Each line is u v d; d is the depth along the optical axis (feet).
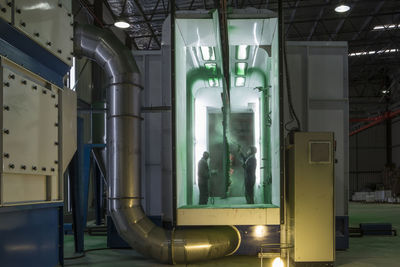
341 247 22.74
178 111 20.01
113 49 19.47
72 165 21.79
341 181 23.34
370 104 108.17
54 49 15.93
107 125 19.63
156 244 18.11
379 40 69.62
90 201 52.90
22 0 13.28
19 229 13.32
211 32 20.70
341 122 23.61
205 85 31.96
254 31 20.38
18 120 13.01
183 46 22.22
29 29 13.74
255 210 18.74
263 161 29.40
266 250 19.98
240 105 35.22
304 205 17.66
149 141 24.52
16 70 13.34
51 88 16.11
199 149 34.71
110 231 23.36
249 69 27.58
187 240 18.17
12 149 12.57
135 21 54.44
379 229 29.68
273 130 21.36
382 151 116.67
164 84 21.36
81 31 19.54
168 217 21.36
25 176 13.73
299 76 23.80
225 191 32.68
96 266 18.43
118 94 19.26
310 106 23.67
